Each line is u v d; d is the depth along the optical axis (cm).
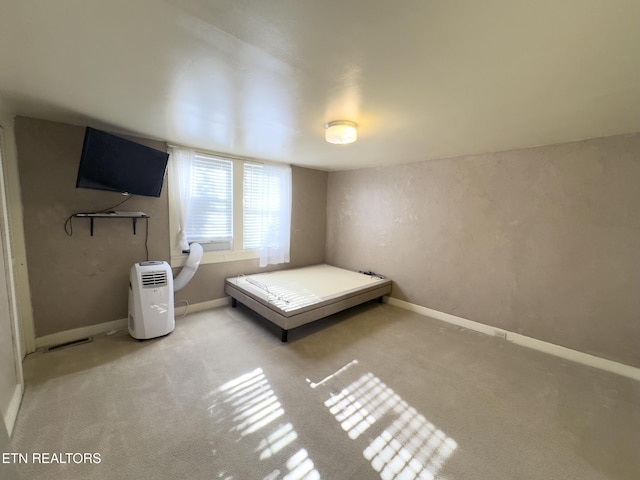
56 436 153
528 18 98
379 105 182
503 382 218
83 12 100
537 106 177
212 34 113
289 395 195
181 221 316
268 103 184
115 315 285
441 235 344
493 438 162
